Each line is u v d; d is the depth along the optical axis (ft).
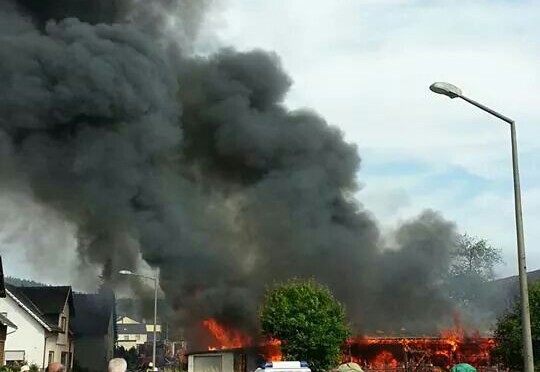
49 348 125.08
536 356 69.62
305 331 78.84
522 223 34.47
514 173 35.06
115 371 16.85
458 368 23.06
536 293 71.10
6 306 120.26
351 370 21.47
